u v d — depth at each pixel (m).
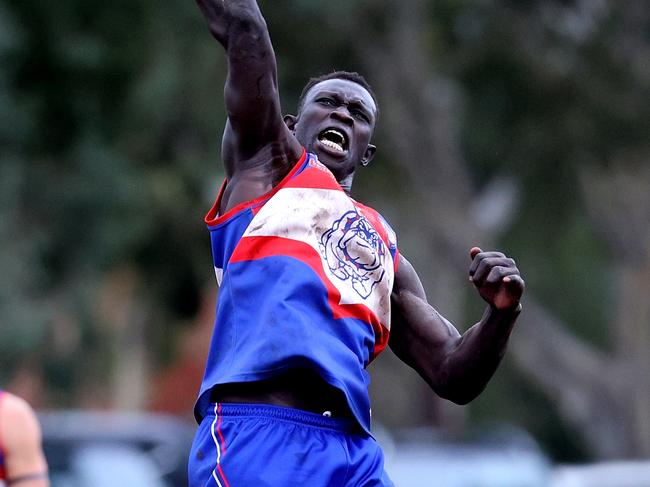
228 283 16.36
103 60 63.78
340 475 16.06
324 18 74.06
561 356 85.75
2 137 62.62
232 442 16.05
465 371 17.27
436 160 80.62
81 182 65.00
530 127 79.94
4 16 61.00
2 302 62.47
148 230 71.06
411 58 78.50
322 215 16.47
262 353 15.89
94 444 35.53
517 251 91.62
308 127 17.64
